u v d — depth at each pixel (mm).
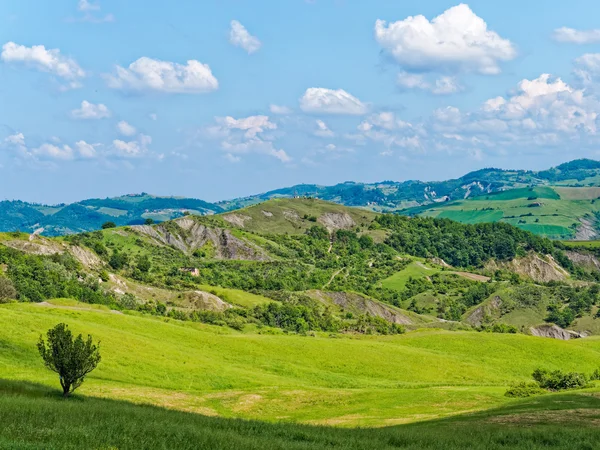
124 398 69438
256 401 76938
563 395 71562
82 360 59156
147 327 116000
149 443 33938
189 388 85750
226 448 34656
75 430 34250
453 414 66188
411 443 43812
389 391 84125
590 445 43062
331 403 76875
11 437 31562
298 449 36562
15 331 88125
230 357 109125
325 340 131125
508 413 60438
